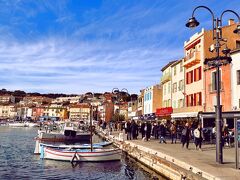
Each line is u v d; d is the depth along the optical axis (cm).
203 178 1270
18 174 2225
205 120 3222
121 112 10500
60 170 2356
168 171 1733
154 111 6269
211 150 2192
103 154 2686
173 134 2944
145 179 1884
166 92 5762
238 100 3231
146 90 6912
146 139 3188
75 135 5416
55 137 5294
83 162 2678
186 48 4694
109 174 2172
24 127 14600
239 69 3241
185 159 1686
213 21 1675
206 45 4009
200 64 4088
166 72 5800
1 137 6775
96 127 8044
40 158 3003
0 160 2911
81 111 17138
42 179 2053
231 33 3956
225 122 3030
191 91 4375
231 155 1886
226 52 1748
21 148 4166
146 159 2278
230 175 1235
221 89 3438
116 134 4778
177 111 4422
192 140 3112
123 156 3059
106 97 14000
